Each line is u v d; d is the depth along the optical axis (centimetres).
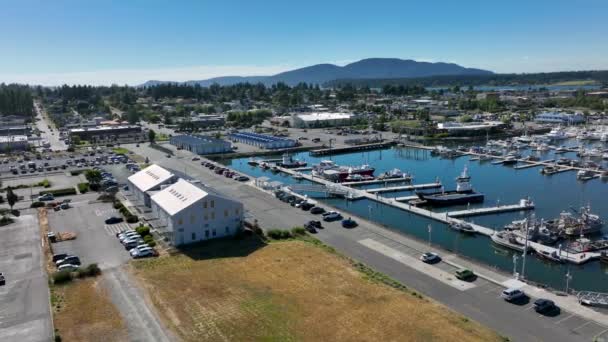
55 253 7569
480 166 17425
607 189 13438
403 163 18338
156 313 5459
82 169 15725
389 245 7869
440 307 5531
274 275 6531
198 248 7756
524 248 7788
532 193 13088
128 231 8394
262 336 4909
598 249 8181
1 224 9262
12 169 15400
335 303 5641
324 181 14450
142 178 11294
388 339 4809
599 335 4925
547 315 5381
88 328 5141
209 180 13850
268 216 9794
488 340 4753
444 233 9519
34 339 4928
